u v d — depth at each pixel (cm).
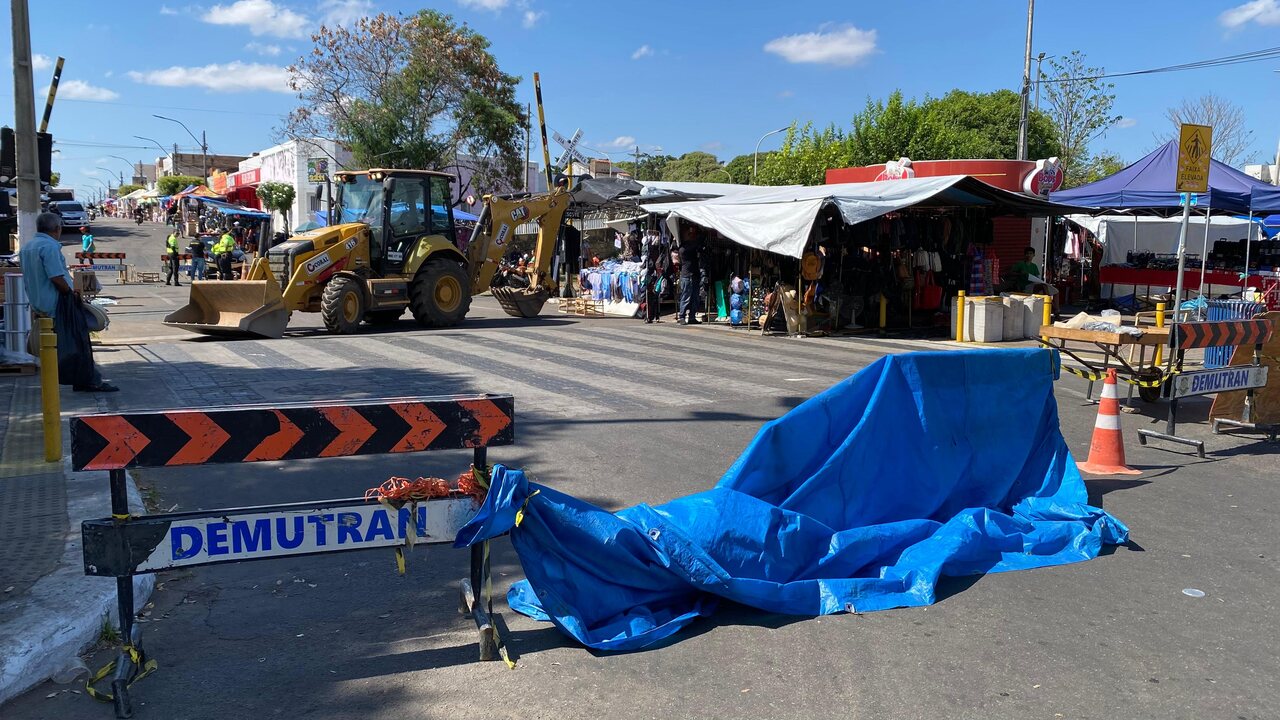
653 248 1828
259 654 384
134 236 5506
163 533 343
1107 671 371
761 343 1466
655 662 380
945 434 545
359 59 3700
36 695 348
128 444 335
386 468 673
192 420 341
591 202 2159
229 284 1458
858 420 515
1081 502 571
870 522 514
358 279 1555
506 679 363
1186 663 379
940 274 1803
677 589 429
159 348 1294
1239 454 753
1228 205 1584
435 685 358
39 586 411
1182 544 531
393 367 1123
